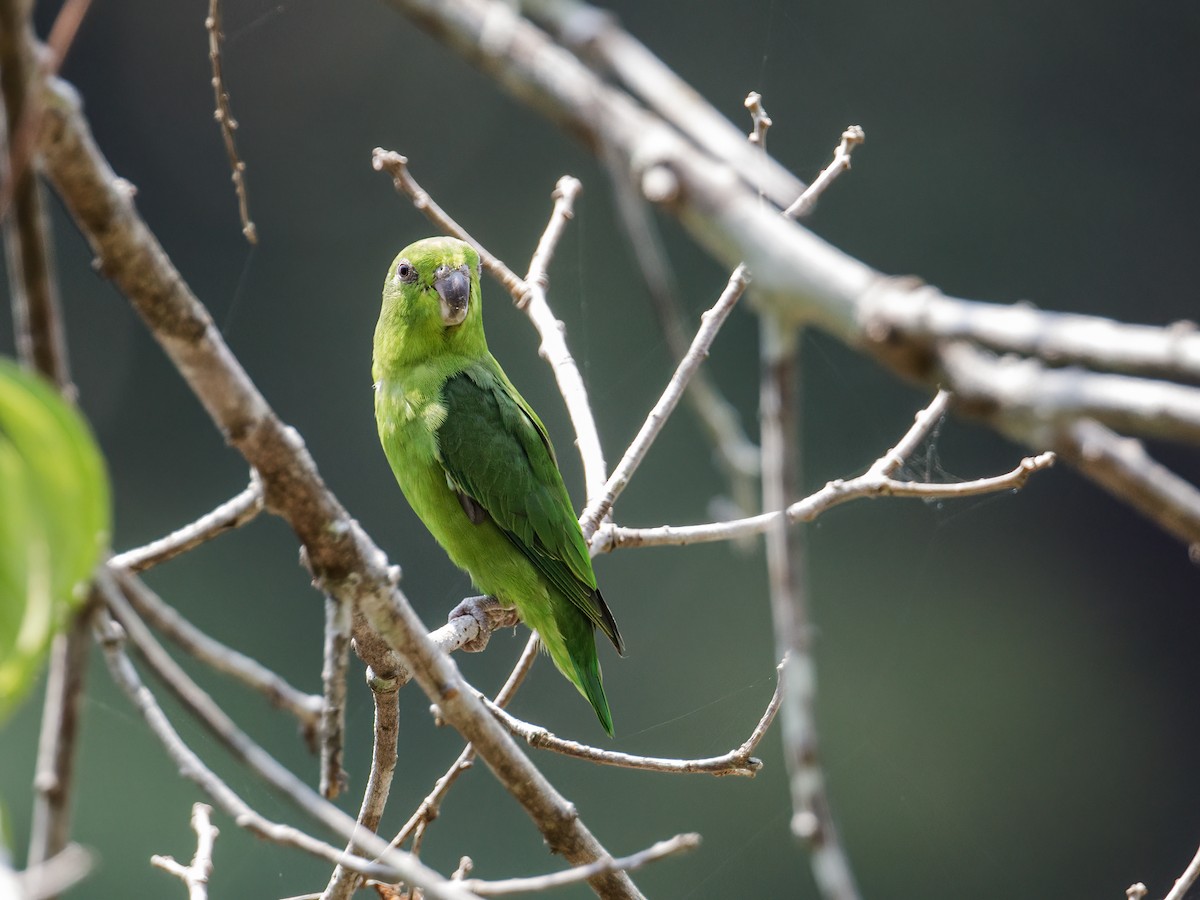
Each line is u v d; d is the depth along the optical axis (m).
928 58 16.16
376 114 16.69
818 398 13.64
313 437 15.48
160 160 16.38
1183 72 16.12
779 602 1.73
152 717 2.37
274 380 15.77
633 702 13.37
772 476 1.70
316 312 15.98
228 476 14.79
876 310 1.62
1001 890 13.92
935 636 14.50
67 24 1.74
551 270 15.52
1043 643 14.89
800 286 1.66
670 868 11.64
